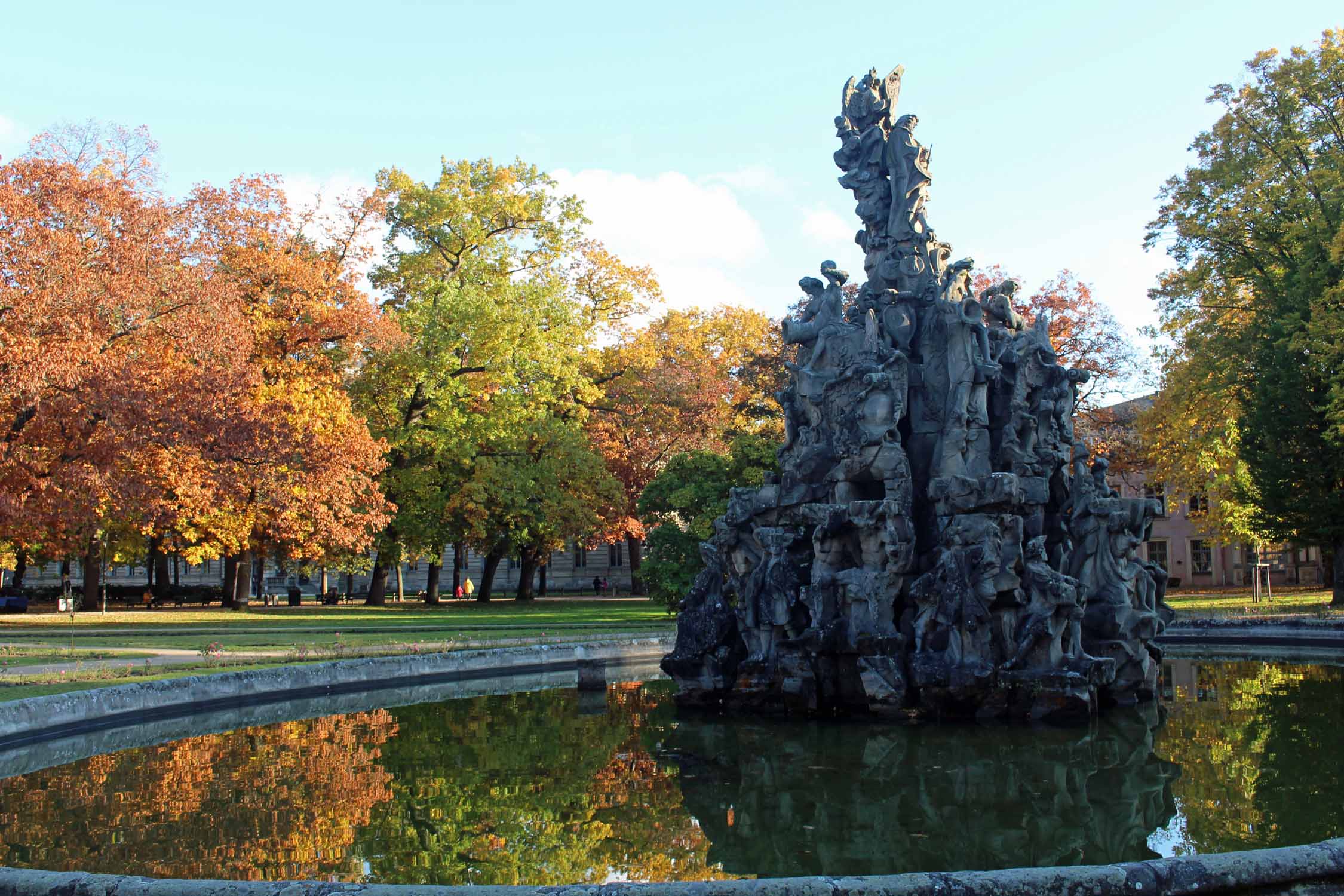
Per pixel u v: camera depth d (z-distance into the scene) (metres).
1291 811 11.68
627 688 24.80
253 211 42.88
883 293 22.03
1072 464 21.31
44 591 66.31
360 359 48.66
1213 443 47.12
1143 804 12.22
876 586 18.58
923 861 10.30
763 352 62.75
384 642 30.03
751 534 20.98
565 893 7.69
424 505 50.66
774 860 10.46
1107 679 18.31
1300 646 30.42
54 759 15.75
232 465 37.06
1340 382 37.50
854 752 15.55
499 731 18.23
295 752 16.27
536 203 57.09
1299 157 41.62
